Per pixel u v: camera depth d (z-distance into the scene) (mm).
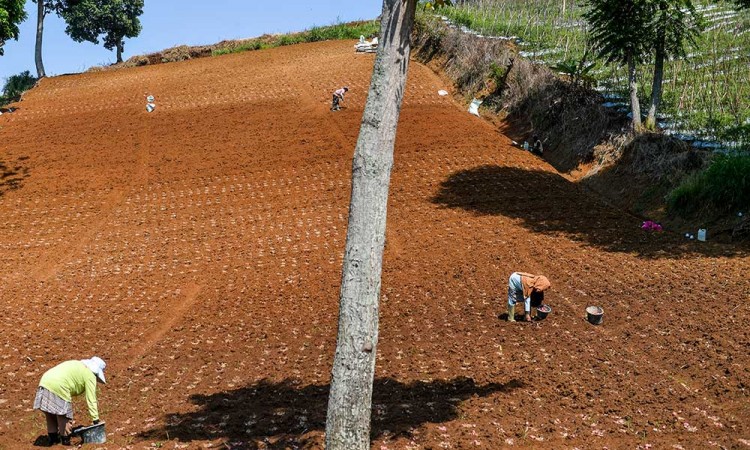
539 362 12664
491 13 40969
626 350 13039
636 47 23594
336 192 24688
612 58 24328
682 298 15305
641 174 22922
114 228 23078
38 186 26297
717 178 19859
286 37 46875
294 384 12211
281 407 11086
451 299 16422
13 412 11352
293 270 19156
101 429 9844
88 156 28688
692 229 19891
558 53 32406
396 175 25609
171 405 11484
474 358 12984
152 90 36938
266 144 28906
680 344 13062
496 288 16891
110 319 16594
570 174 25391
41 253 21547
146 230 22781
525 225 21156
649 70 28500
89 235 22656
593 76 28734
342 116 31094
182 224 23062
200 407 11273
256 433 9930
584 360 12672
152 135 30484
